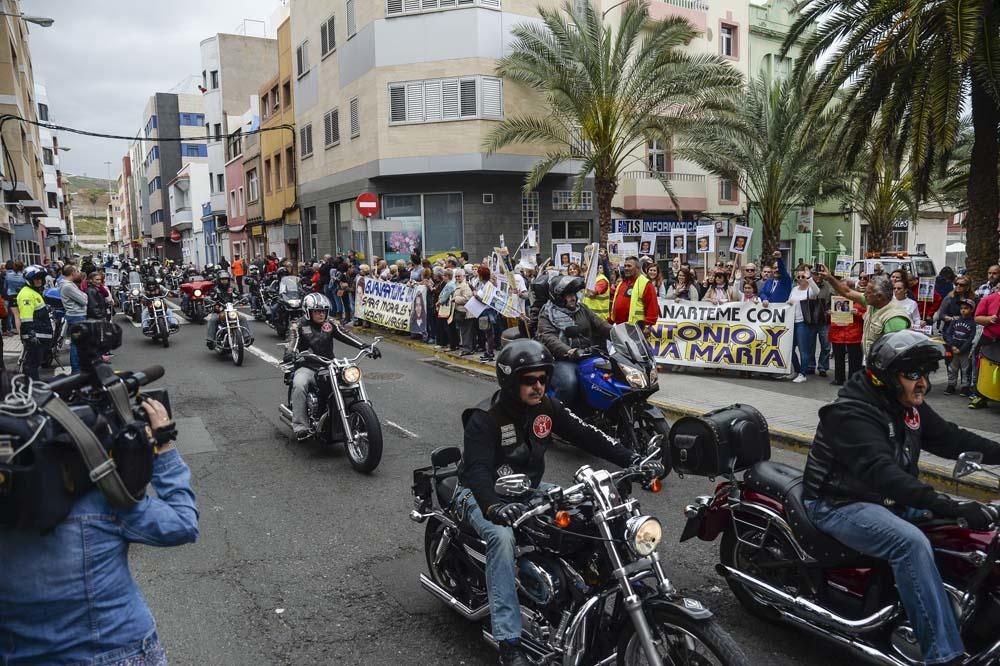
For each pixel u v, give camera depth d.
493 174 23.38
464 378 11.99
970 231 12.43
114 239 157.50
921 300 16.02
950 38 10.15
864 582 3.55
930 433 3.63
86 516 2.15
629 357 6.58
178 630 4.12
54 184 63.75
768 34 31.09
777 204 23.59
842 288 8.50
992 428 7.88
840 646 3.88
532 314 9.25
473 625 4.16
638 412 6.75
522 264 15.31
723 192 29.03
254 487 6.60
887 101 12.09
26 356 11.99
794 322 11.09
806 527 3.62
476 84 22.66
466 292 13.84
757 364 11.27
